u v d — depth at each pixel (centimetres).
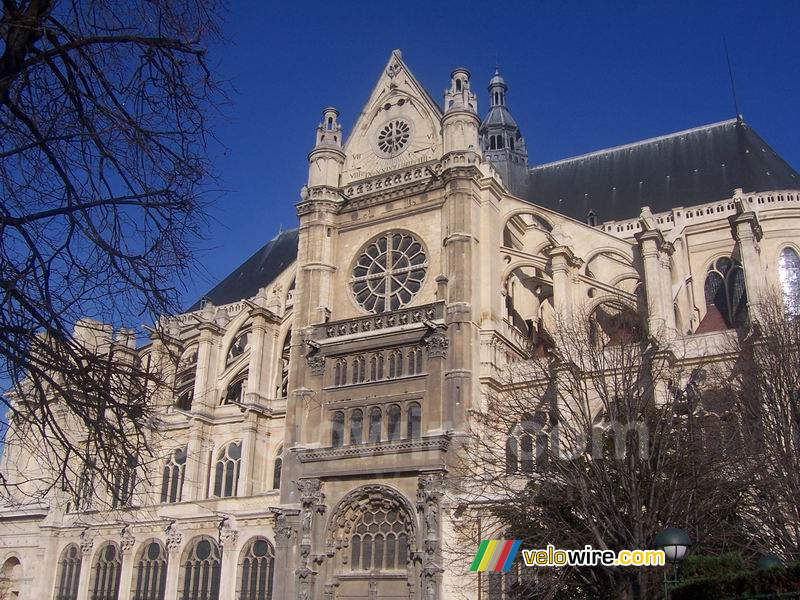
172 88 1492
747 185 6612
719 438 3469
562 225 5872
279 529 5059
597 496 3319
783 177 6688
